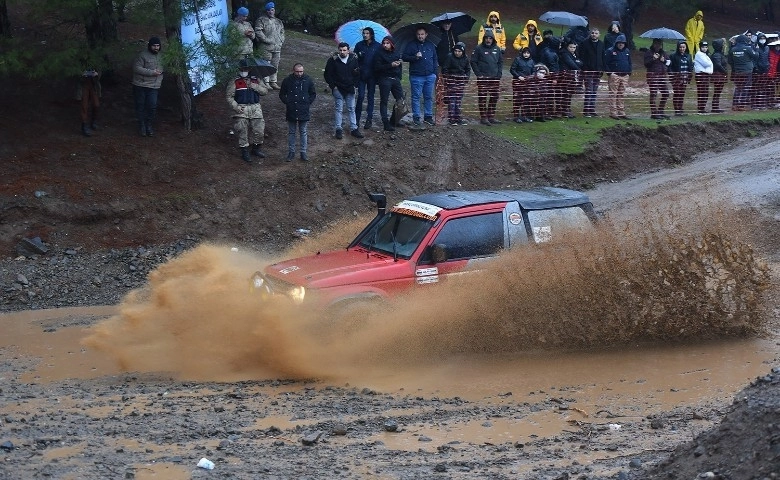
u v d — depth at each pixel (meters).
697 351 10.48
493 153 19.95
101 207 16.27
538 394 8.81
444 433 7.45
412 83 20.08
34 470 6.09
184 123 19.06
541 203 11.00
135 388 9.07
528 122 21.80
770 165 20.45
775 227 16.66
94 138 18.03
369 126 19.91
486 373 9.69
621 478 5.82
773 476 4.89
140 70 18.11
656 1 39.75
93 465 6.28
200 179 17.52
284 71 24.06
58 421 7.61
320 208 17.50
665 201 18.25
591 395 8.77
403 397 8.70
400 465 6.47
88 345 10.77
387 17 31.03
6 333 11.96
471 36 37.09
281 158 18.55
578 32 25.11
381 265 10.14
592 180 20.36
